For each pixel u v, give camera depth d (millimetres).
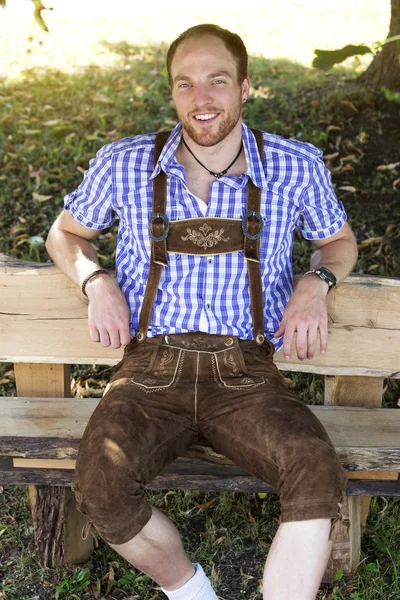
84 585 2666
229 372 2465
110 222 2688
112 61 7090
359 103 5621
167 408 2395
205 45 2443
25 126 5711
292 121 5555
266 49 7230
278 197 2525
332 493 2068
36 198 4816
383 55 5828
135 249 2559
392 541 2844
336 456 2158
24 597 2637
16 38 7723
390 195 4762
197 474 2562
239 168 2549
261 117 5629
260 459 2234
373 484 2617
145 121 5699
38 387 2941
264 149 2539
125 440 2232
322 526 2055
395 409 2844
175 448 2373
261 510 3012
